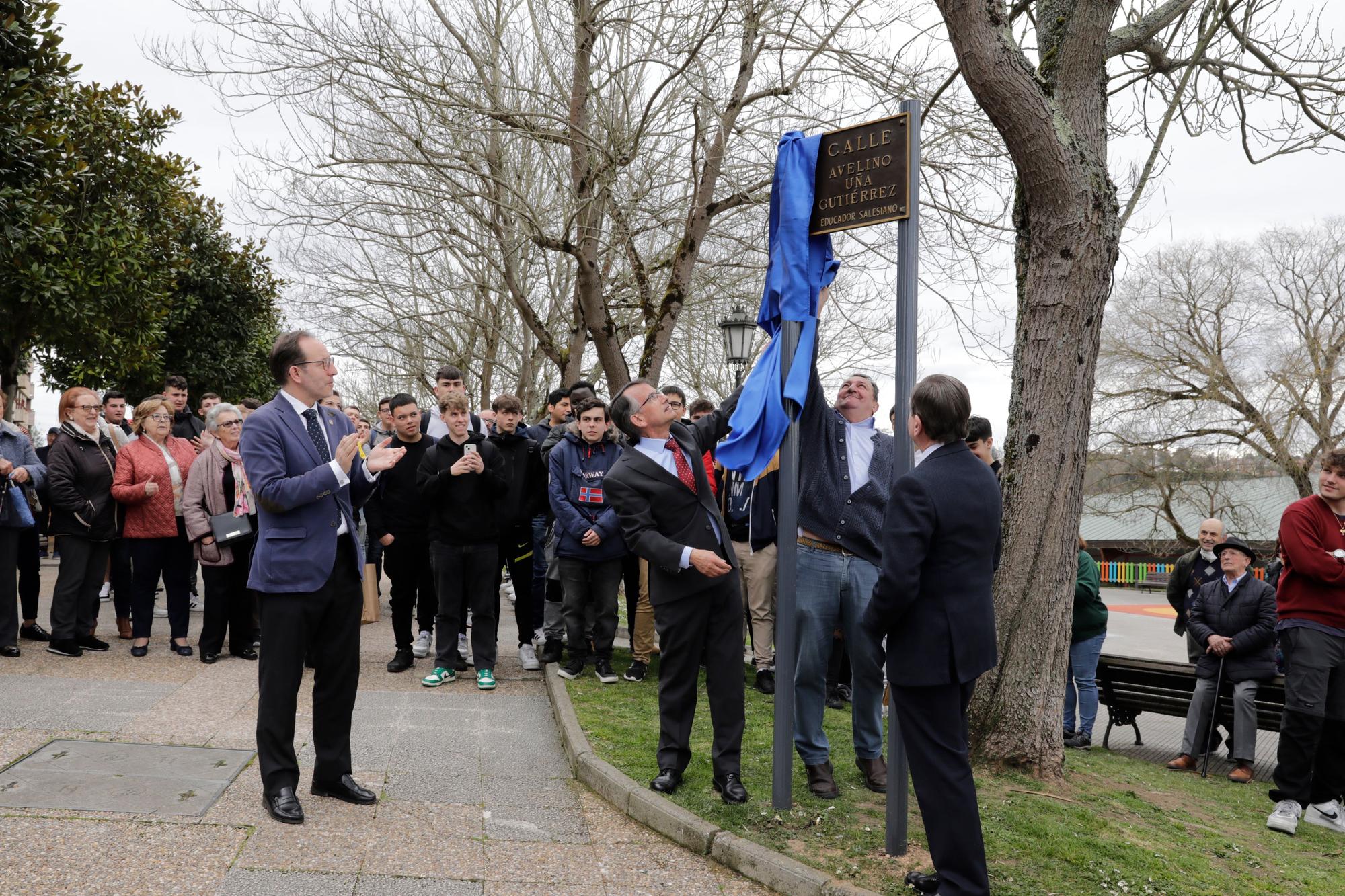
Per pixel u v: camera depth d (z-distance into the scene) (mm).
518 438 7605
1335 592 5422
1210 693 7082
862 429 4992
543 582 8227
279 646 4145
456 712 6156
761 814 4348
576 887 3723
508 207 10797
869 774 4824
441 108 10695
